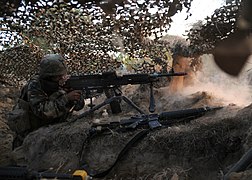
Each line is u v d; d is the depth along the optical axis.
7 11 2.71
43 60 4.12
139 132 3.28
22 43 6.16
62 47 5.43
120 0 2.75
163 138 3.16
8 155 4.22
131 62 5.99
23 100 4.28
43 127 4.13
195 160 3.02
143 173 3.12
